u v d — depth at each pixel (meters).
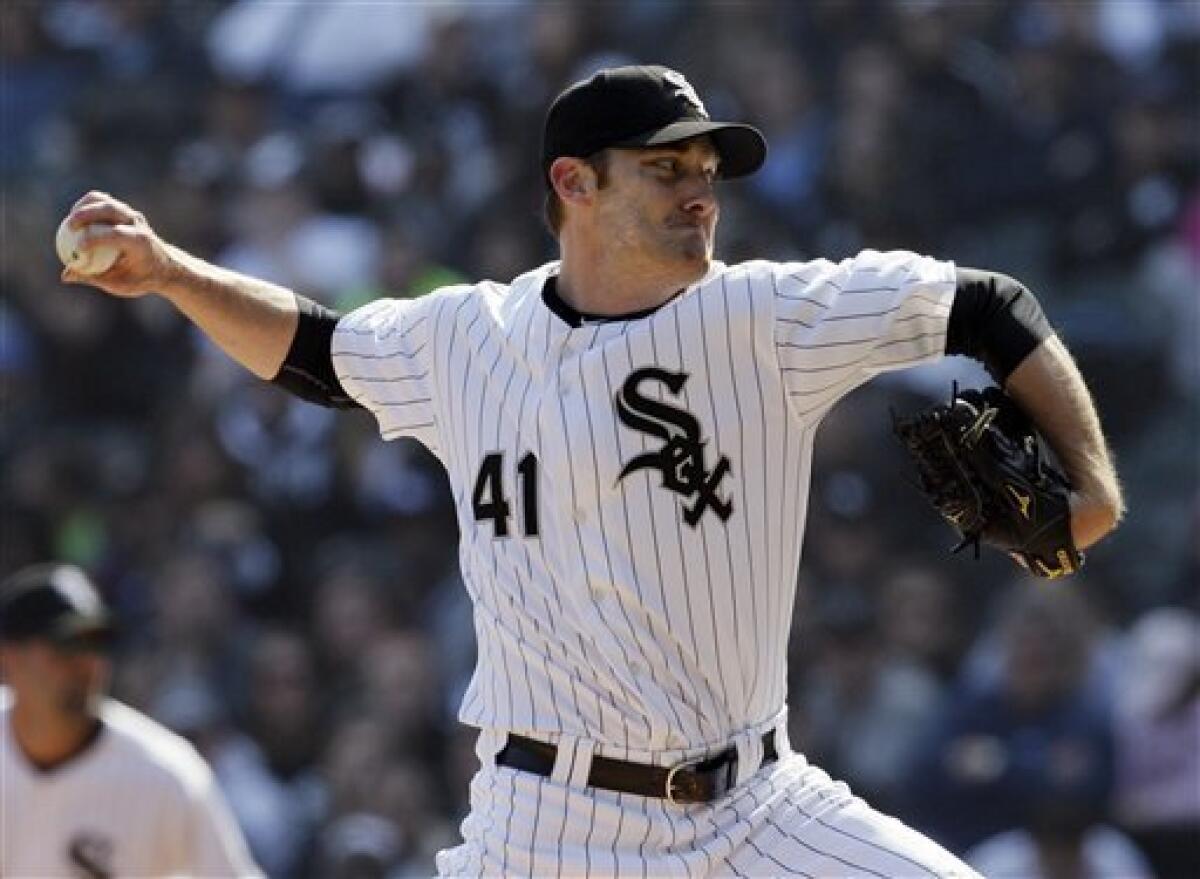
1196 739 35.41
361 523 43.06
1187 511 42.00
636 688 14.77
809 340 14.67
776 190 43.56
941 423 14.38
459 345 15.47
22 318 48.19
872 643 37.75
